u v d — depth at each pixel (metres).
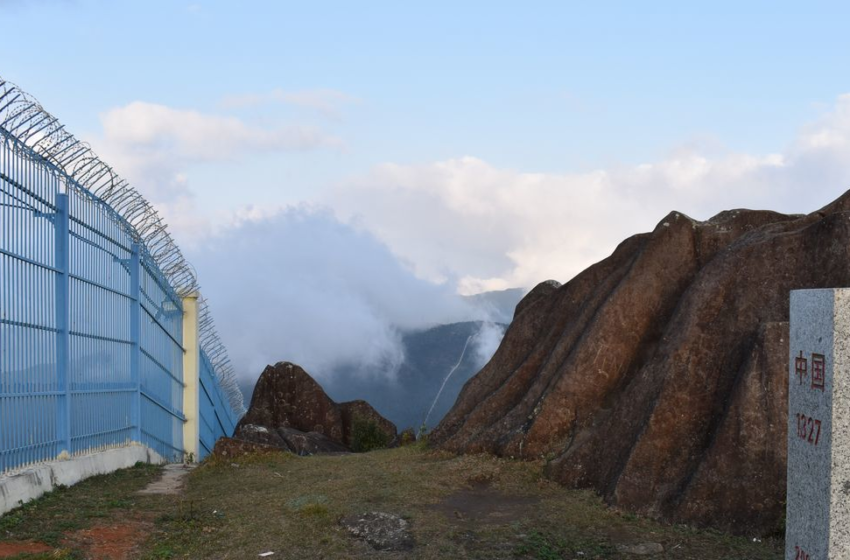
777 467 8.51
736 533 8.31
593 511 9.09
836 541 4.89
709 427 9.43
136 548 7.67
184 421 17.16
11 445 8.71
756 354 9.05
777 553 7.73
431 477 10.84
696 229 11.94
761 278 10.10
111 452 11.70
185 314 17.38
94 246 11.17
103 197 11.50
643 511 8.96
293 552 7.73
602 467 10.03
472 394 14.20
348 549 7.87
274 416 24.62
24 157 8.83
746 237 10.99
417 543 8.07
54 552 7.04
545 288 15.28
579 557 7.71
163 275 15.25
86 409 11.00
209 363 20.22
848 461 4.90
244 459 13.61
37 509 8.44
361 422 22.64
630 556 7.73
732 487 8.59
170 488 10.92
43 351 9.47
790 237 10.16
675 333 10.34
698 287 10.52
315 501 9.52
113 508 9.06
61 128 9.39
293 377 25.06
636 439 9.58
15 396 8.77
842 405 4.91
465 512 9.31
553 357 12.29
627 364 11.46
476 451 12.05
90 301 11.02
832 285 9.46
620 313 11.61
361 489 10.26
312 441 21.55
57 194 9.86
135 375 13.05
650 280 11.71
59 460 9.98
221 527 8.54
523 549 7.82
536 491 10.14
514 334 14.30
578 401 11.34
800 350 5.49
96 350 11.35
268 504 9.56
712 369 9.74
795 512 5.48
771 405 8.77
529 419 11.48
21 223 8.77
